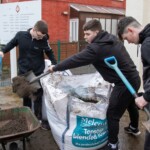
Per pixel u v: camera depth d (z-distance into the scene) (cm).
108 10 1645
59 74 406
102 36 323
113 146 345
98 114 339
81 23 1458
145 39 258
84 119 338
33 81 377
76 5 1482
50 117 363
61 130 345
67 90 385
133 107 398
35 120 329
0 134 329
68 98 339
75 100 341
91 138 342
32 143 402
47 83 384
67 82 398
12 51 710
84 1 1552
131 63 341
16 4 655
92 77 402
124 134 427
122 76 299
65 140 340
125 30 277
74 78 400
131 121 417
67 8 1440
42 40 416
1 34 699
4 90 708
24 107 368
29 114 355
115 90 335
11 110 367
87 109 336
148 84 248
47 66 439
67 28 1440
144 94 249
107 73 333
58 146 379
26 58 418
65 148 346
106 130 356
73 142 339
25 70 420
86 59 318
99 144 352
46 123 445
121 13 1683
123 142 403
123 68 329
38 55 421
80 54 319
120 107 338
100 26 329
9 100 623
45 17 1331
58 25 1395
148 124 268
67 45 870
